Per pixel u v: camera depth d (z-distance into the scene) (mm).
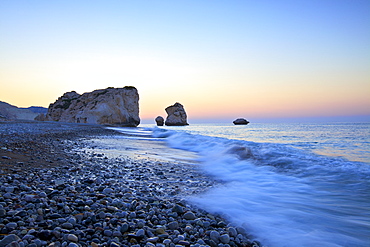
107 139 16906
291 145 15242
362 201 4770
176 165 8328
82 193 4238
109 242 2709
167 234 3088
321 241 3289
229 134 29938
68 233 2785
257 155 9977
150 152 11500
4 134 12570
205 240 3100
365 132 28594
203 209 4270
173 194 4957
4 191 3939
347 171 7059
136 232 3033
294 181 6355
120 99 59531
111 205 3818
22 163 6152
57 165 6496
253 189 5641
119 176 6039
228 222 3824
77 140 14133
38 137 12875
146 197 4484
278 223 3816
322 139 20047
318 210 4359
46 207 3422
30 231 2680
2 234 2604
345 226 3711
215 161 9383
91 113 54250
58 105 67000
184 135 21953
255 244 3234
